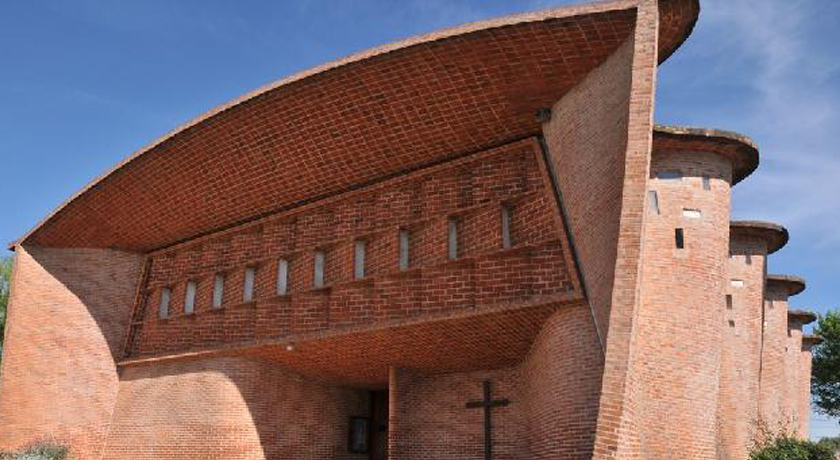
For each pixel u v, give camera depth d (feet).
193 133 62.59
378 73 52.65
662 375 54.29
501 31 47.19
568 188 49.47
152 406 73.67
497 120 53.36
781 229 78.02
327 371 69.41
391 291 57.41
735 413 70.74
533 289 50.72
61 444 76.38
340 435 73.56
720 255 58.95
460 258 53.98
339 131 57.88
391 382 63.98
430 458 62.64
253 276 68.44
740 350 73.87
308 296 62.69
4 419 79.25
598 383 45.75
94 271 81.92
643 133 41.52
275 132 60.03
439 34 48.75
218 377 68.23
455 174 57.21
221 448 66.23
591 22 45.09
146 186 70.74
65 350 80.28
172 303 76.23
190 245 75.46
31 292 82.33
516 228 53.21
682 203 58.85
